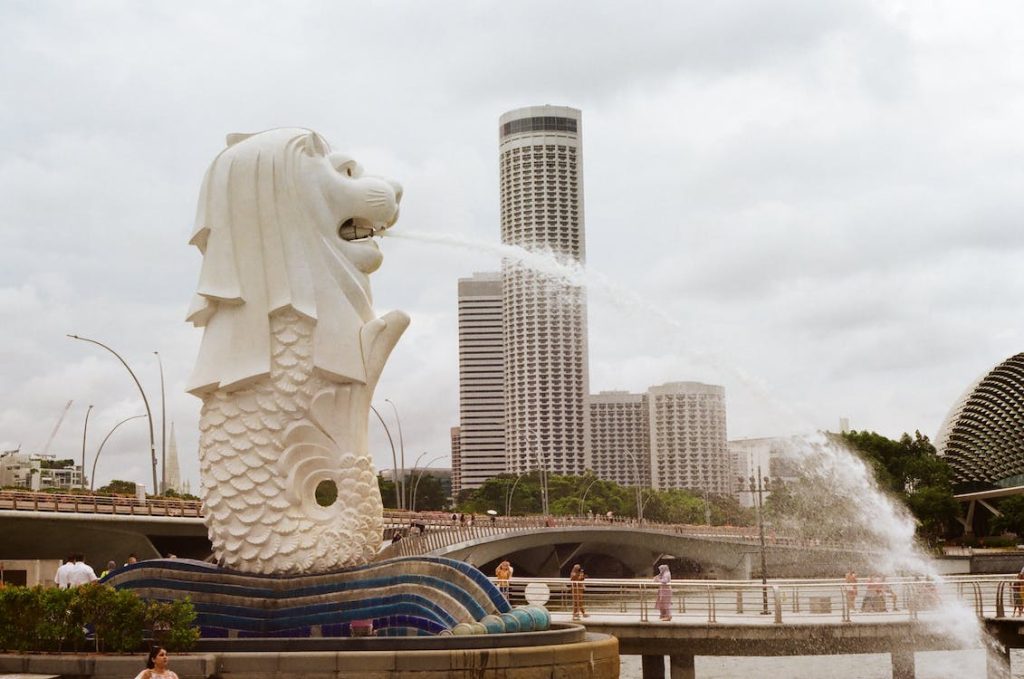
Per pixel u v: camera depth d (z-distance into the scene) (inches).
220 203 1061.1
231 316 1048.8
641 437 6889.8
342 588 957.2
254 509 1026.7
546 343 6446.9
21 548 2256.4
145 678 642.8
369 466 1058.7
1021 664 1631.4
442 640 793.6
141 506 2353.6
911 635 1241.4
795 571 3019.2
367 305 1080.2
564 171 6574.8
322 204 1069.1
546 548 3737.7
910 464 4515.3
